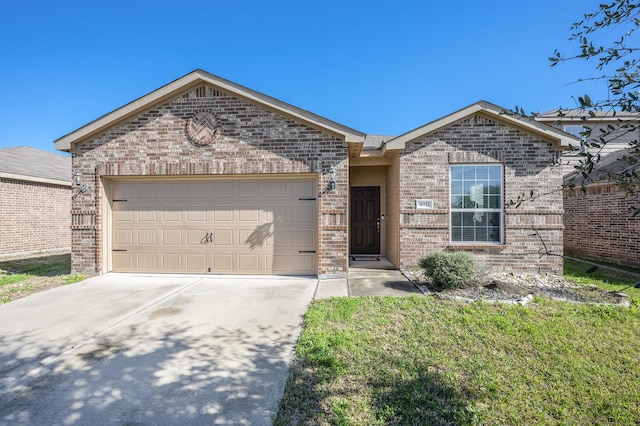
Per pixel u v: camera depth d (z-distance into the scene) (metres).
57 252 13.44
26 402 2.88
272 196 7.97
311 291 6.48
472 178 8.38
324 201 7.66
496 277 7.58
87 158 8.00
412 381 3.14
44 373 3.35
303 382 3.14
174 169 7.84
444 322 4.59
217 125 7.84
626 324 4.57
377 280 7.36
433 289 6.36
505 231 8.16
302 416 2.65
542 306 5.26
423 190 8.37
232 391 3.01
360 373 3.28
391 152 8.73
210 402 2.84
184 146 7.87
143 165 7.89
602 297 5.80
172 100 7.94
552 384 3.15
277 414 2.68
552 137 8.01
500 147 8.22
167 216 8.12
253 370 3.38
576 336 4.16
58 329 4.53
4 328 4.56
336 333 4.21
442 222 8.30
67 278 7.52
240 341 4.11
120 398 2.92
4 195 11.84
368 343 3.96
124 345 4.00
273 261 7.92
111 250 8.20
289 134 7.75
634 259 9.22
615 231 9.83
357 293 6.25
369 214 11.36
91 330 4.49
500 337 4.12
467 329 4.36
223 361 3.57
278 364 3.50
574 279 7.41
